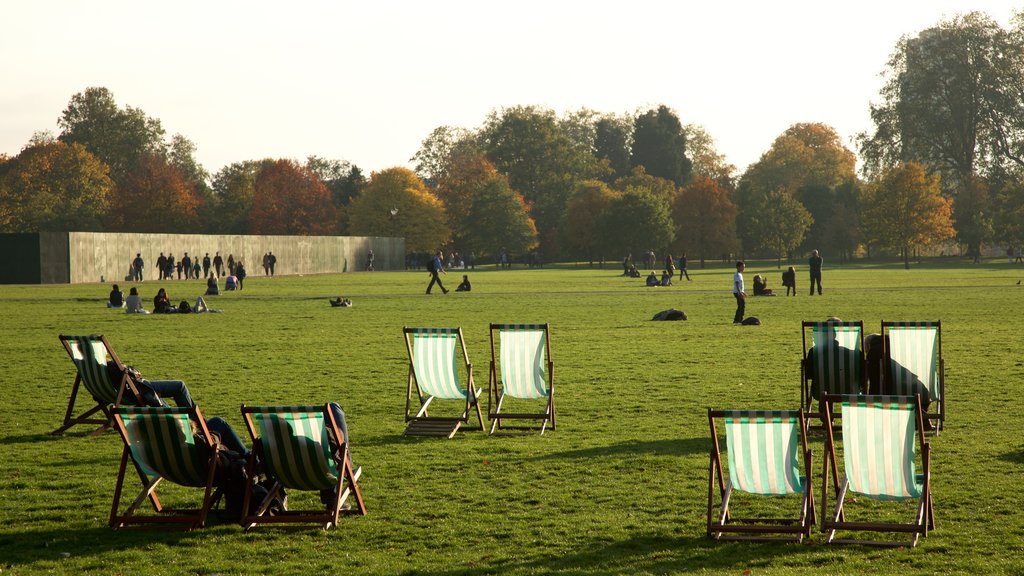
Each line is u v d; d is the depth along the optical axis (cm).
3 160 12619
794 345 2155
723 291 4722
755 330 2542
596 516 812
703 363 1841
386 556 715
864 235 10656
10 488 928
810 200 12262
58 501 879
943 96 10362
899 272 7438
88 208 11075
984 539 733
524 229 11500
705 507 839
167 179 11856
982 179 10700
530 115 13912
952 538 738
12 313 3434
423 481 945
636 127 15400
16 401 1455
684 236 11456
